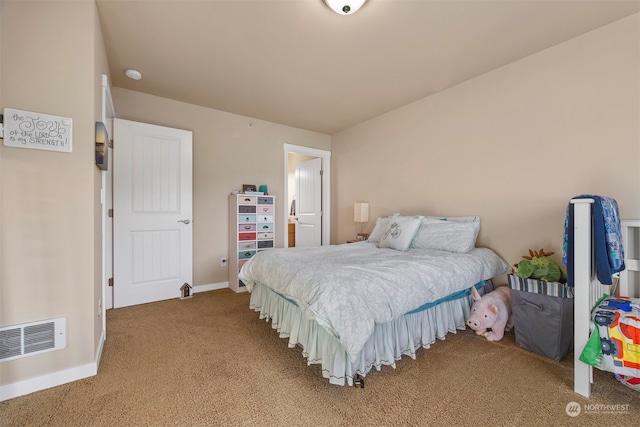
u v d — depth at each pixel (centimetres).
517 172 244
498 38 210
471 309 227
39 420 126
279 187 412
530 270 195
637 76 185
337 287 150
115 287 280
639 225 177
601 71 199
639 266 178
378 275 170
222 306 288
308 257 220
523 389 151
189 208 325
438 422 127
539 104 229
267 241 371
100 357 182
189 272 325
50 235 149
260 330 230
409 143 338
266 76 268
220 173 359
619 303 152
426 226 279
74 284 156
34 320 145
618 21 191
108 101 237
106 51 225
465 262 219
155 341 208
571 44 212
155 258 303
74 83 156
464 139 282
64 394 144
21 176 142
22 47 143
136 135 291
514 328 206
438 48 223
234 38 210
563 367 173
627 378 147
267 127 400
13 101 140
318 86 290
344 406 138
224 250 363
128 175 286
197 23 193
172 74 265
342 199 444
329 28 198
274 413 132
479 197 271
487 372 168
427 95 313
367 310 147
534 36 208
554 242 223
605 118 197
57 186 151
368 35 206
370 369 163
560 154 219
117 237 280
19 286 142
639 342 131
